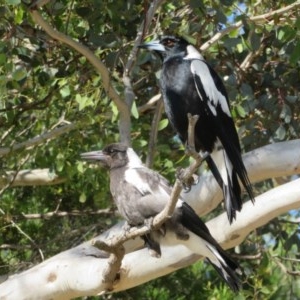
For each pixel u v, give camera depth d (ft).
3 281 41.45
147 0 42.73
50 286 39.01
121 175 36.11
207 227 36.73
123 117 42.37
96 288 38.04
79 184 52.31
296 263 51.67
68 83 45.19
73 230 53.47
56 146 48.80
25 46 46.73
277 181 50.80
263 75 46.03
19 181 52.06
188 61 39.06
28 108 46.83
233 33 43.11
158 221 32.24
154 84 50.55
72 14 45.19
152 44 40.27
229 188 37.78
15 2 37.93
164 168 49.06
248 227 38.73
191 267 55.21
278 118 45.06
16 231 55.01
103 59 47.21
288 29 41.04
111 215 55.77
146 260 37.65
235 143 38.47
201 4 40.75
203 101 38.45
